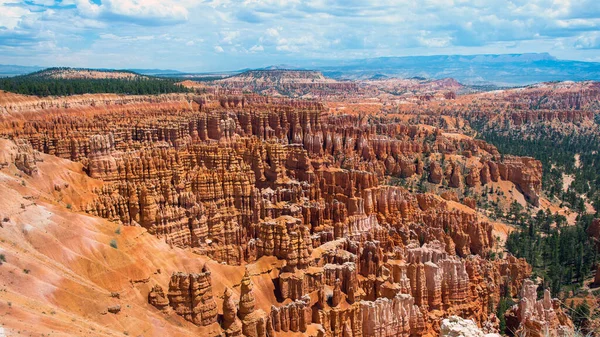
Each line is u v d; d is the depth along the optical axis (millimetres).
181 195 125000
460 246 153625
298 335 96625
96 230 96812
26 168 109250
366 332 103000
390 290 110812
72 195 114312
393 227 150000
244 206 137125
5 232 82750
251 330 90125
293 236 108125
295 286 104375
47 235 88375
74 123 149375
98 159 124875
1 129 135125
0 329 55562
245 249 122875
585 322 99312
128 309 83250
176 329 85250
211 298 90312
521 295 123000
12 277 73000
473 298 122188
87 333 68312
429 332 109312
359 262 120750
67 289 78438
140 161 129500
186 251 108812
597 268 152125
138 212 116938
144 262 95000
